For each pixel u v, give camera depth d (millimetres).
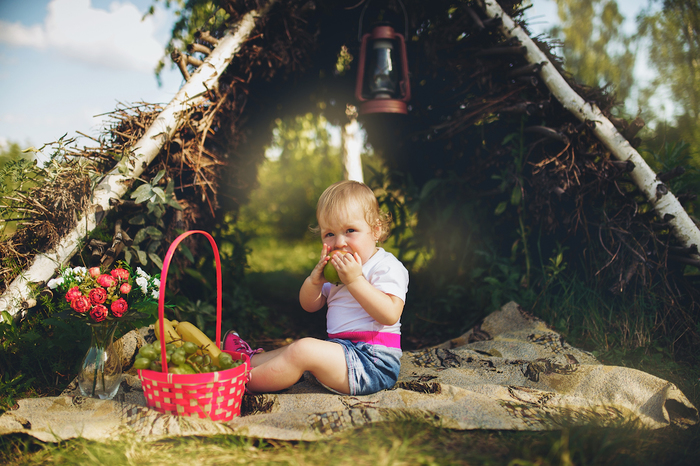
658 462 1418
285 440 1459
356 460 1277
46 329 2277
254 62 2967
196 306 2764
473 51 3018
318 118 4371
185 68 2715
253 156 3496
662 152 3150
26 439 1511
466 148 3346
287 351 1817
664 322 2594
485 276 3205
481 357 2311
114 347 2018
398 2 3145
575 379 1963
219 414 1592
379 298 1854
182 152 2676
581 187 2738
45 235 2307
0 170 2289
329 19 3338
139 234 2508
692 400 1950
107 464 1309
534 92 2920
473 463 1310
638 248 2666
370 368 1873
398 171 3859
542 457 1358
